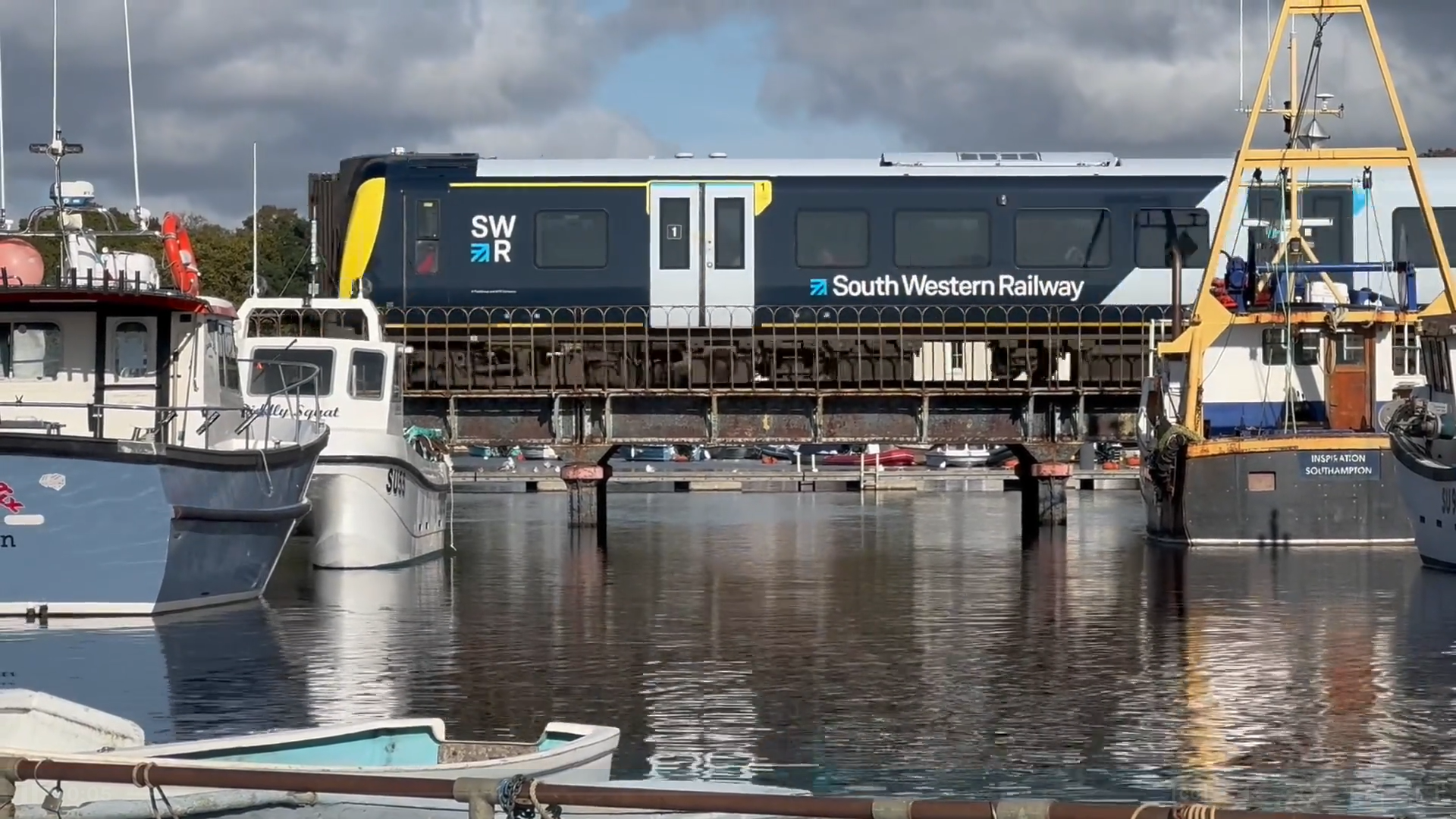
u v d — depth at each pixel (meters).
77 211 23.80
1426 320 31.44
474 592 26.52
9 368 23.27
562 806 11.11
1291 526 32.06
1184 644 21.27
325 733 12.34
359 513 29.53
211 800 11.20
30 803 11.06
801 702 17.67
